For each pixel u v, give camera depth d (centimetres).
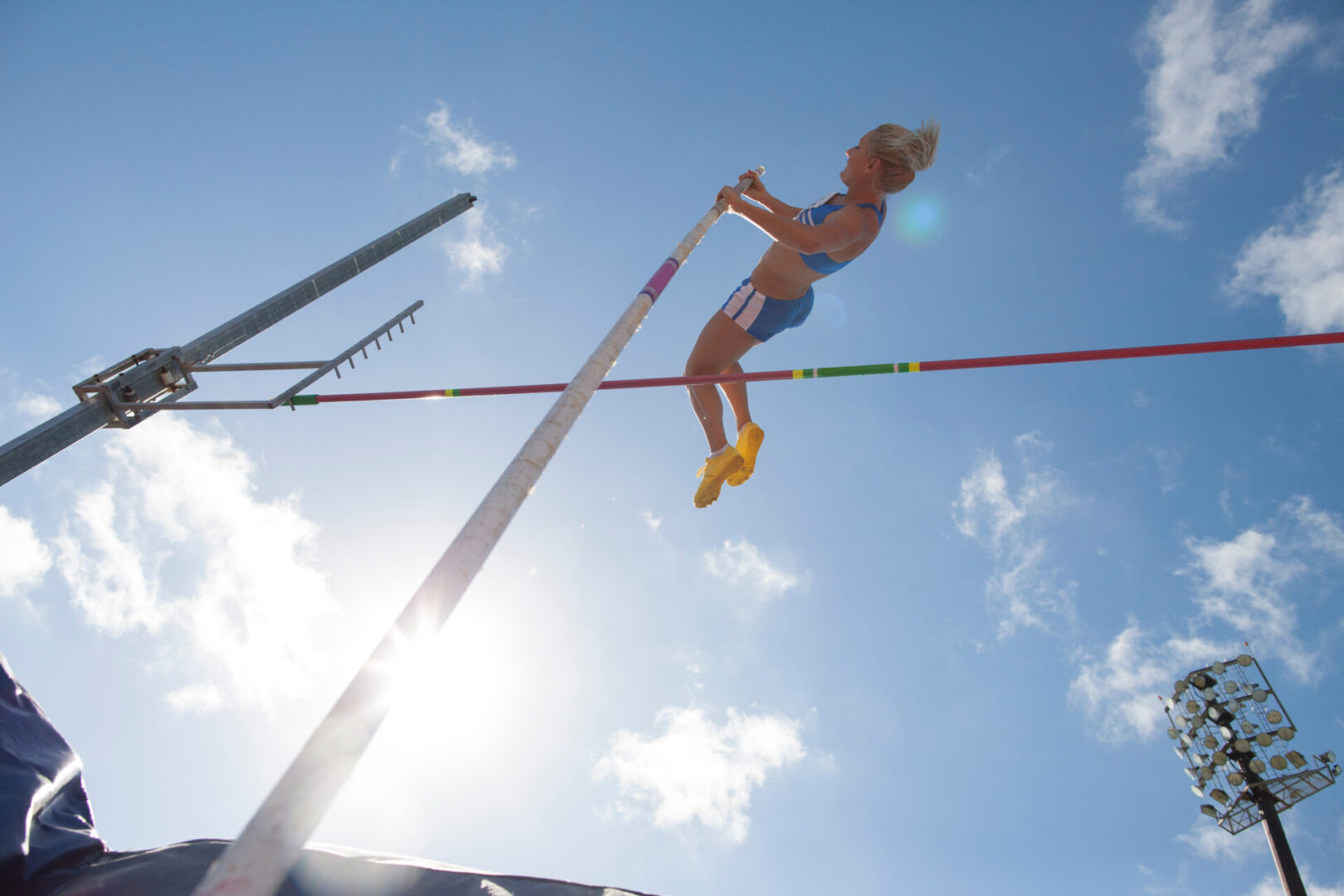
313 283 541
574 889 220
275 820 95
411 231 616
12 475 402
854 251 329
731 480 370
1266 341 274
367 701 113
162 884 210
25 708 238
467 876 224
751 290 357
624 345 221
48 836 217
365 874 224
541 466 166
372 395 433
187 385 478
